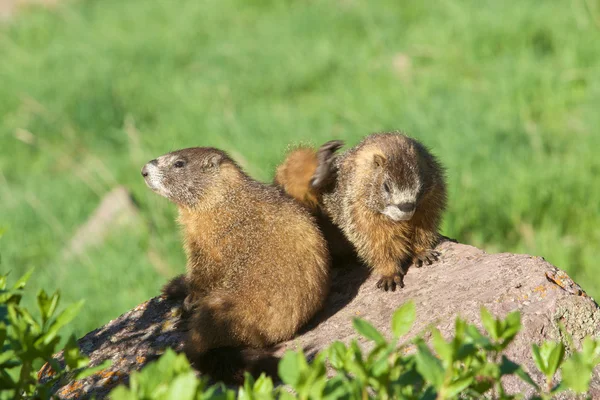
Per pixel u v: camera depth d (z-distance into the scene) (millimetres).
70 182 25922
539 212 19078
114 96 31125
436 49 29078
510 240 18672
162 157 11727
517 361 8641
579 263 17344
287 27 34750
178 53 34562
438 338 5543
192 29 36906
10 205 24734
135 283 18656
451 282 10219
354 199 11203
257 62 31922
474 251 11117
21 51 38219
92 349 10734
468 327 6031
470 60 28000
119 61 34312
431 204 11375
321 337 9750
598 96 23641
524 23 28609
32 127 30312
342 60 30828
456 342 5516
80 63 34719
